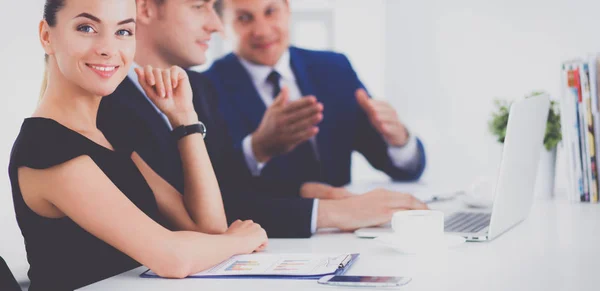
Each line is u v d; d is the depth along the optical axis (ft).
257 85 12.14
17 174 4.80
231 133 11.93
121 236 4.62
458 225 6.06
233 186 9.36
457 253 5.09
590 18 12.43
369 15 13.80
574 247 5.15
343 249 5.39
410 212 5.39
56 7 5.16
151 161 7.24
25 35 7.02
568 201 7.41
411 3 13.65
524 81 13.05
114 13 5.22
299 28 13.76
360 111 12.69
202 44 9.44
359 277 4.28
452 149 13.60
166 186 6.19
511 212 5.84
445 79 13.57
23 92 7.07
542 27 12.81
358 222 6.15
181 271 4.54
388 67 13.84
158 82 6.06
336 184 12.56
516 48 13.05
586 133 7.25
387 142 12.62
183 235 4.72
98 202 4.65
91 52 5.18
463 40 13.41
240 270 4.61
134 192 5.56
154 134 7.28
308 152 12.23
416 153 12.75
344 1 13.78
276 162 12.00
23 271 6.65
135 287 4.35
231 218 6.23
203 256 4.68
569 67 7.25
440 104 13.65
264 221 6.08
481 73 13.35
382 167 12.73
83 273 5.11
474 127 13.46
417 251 5.11
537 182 7.70
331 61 12.71
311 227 6.08
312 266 4.61
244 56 12.12
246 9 12.03
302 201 6.18
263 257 5.02
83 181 4.66
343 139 12.59
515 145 5.64
